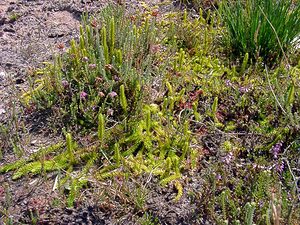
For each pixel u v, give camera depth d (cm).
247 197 250
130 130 297
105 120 298
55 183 268
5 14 413
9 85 336
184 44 380
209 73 350
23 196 260
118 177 270
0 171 275
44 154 283
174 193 264
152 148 289
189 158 284
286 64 350
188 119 305
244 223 238
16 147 282
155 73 342
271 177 265
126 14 403
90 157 281
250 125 306
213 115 310
